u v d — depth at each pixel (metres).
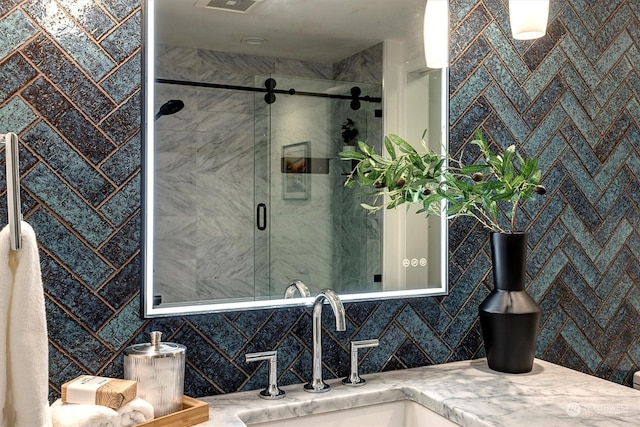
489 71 1.73
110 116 1.27
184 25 1.36
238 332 1.40
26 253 0.91
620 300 1.95
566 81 1.86
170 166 1.34
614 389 1.40
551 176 1.83
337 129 1.53
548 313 1.82
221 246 1.39
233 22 1.42
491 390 1.40
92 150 1.25
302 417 1.33
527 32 1.51
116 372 1.28
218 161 1.39
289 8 1.48
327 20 1.53
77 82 1.24
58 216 1.22
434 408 1.34
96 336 1.26
